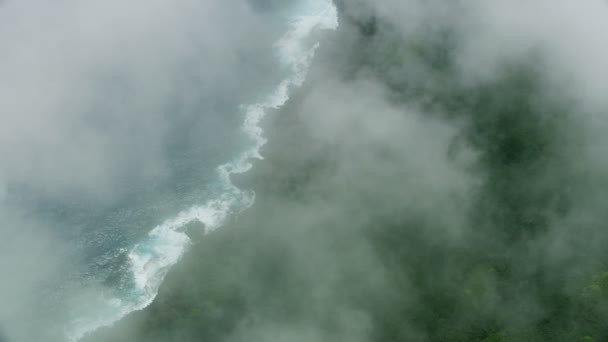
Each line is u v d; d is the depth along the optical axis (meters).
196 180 173.38
